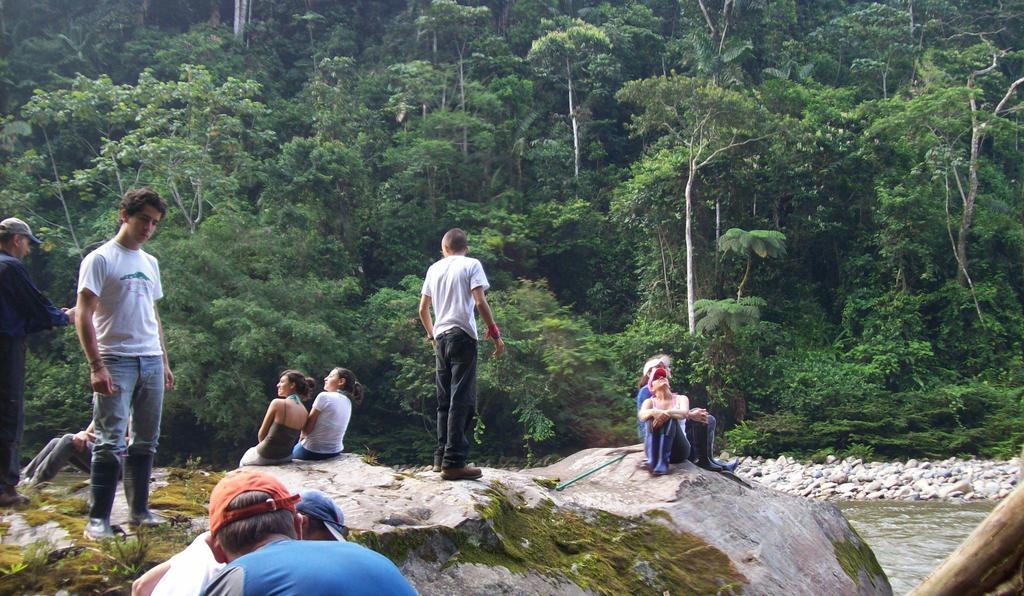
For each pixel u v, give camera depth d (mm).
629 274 35375
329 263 29500
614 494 5867
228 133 27719
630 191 32438
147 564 3521
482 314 5090
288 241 27891
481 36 43156
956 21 46469
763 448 25484
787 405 27188
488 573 4184
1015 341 30641
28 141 31422
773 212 33188
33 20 41594
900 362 29484
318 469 5465
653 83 29125
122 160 26016
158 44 40906
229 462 23844
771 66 41406
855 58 44375
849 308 31578
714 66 36000
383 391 27125
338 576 1883
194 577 2418
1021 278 32719
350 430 27109
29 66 35812
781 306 32438
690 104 29016
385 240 33094
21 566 3332
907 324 30406
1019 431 25062
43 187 25172
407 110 37844
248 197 32750
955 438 24797
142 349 4148
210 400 22359
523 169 39281
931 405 26719
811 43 44562
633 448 7098
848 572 6324
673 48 43812
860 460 23938
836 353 30906
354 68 42875
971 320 30859
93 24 42031
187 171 24125
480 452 26031
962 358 30562
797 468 23328
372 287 31922
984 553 1812
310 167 30469
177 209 26250
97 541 3736
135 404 4176
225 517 2184
